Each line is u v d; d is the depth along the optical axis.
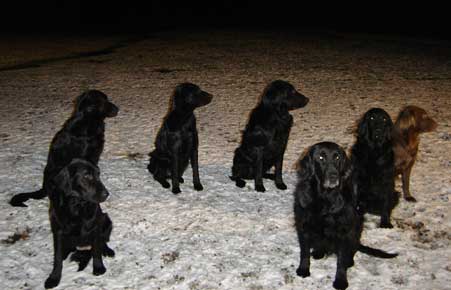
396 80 7.44
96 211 2.83
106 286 2.85
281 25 15.35
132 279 2.91
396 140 3.55
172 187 3.87
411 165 3.66
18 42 11.54
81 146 3.74
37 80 7.37
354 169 3.44
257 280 2.92
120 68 8.37
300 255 3.03
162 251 3.17
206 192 3.91
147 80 7.45
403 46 10.98
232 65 8.65
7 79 7.44
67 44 11.21
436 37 12.64
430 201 3.74
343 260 2.85
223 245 3.24
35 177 4.06
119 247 3.20
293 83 7.27
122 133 5.07
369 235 3.34
